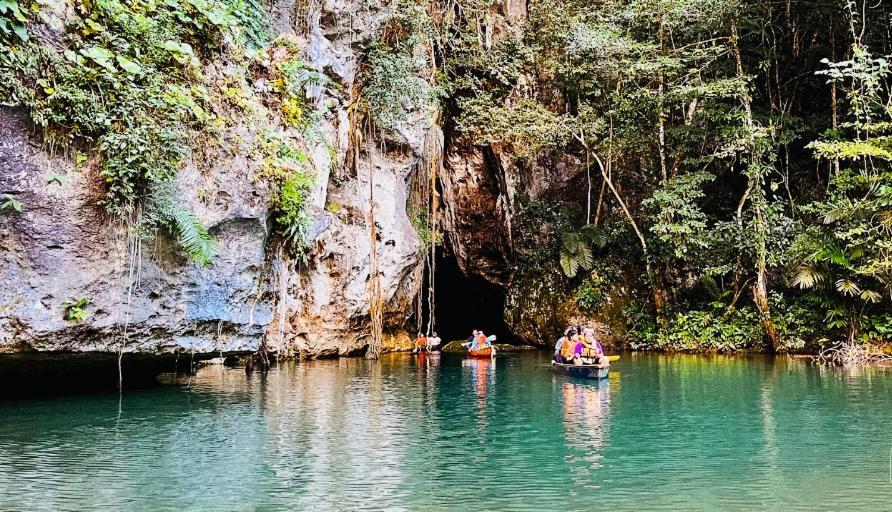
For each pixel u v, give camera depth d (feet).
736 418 31.01
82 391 37.58
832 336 62.18
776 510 17.76
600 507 17.98
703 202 75.46
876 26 64.28
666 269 75.51
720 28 69.26
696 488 19.71
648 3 68.18
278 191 39.04
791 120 66.90
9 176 27.94
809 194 70.03
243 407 33.35
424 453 23.97
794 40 69.97
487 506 18.02
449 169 85.15
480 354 65.36
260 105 40.06
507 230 85.15
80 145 29.81
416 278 74.23
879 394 38.11
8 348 28.43
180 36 35.27
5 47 27.50
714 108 69.10
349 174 62.90
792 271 62.54
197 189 33.78
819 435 27.17
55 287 29.19
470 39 75.46
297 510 17.56
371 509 17.69
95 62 30.66
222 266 35.70
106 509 17.42
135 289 31.71
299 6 53.78
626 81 72.64
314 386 41.91
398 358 64.23
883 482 20.40
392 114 64.08
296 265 56.85
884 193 54.60
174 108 32.53
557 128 72.13
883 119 64.08
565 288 79.20
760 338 66.80
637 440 26.30
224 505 17.92
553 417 31.30
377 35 62.95
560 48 75.61
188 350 34.53
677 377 47.47
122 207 30.50
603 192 80.69
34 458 22.56
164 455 23.20
